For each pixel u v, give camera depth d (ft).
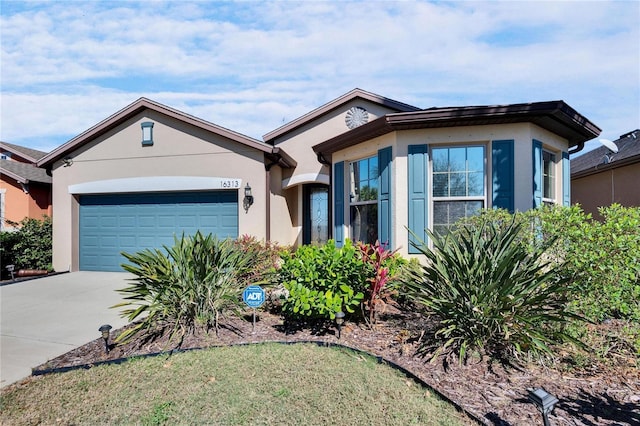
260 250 26.27
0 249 33.73
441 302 13.19
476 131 23.13
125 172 35.24
